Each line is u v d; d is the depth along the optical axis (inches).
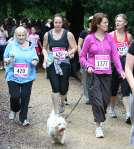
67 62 373.7
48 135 327.3
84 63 330.0
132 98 214.1
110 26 515.5
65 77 374.6
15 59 346.0
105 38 331.9
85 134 334.6
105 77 328.8
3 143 307.6
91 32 333.4
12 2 773.3
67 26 544.7
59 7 771.4
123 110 418.9
